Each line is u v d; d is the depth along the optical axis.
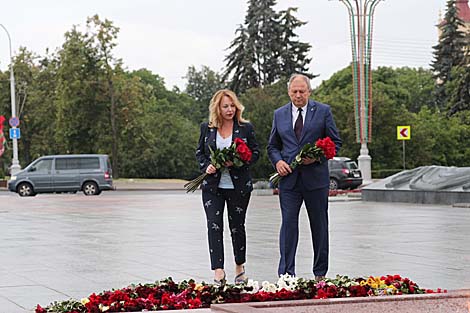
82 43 62.97
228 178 9.18
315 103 9.10
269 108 74.31
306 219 21.27
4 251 14.02
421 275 10.38
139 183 59.59
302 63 89.69
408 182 30.22
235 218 9.29
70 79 63.34
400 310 6.32
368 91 42.72
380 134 71.25
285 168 8.84
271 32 89.19
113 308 6.71
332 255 12.74
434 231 17.17
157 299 7.20
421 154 72.88
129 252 13.64
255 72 88.56
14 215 25.11
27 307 8.33
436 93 94.62
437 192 28.22
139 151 81.25
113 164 64.44
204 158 9.38
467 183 27.78
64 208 29.19
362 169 43.03
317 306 6.50
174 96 114.94
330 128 9.05
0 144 54.38
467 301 6.75
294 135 9.01
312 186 8.87
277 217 23.33
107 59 63.41
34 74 75.81
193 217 23.16
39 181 42.66
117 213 25.61
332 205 28.70
